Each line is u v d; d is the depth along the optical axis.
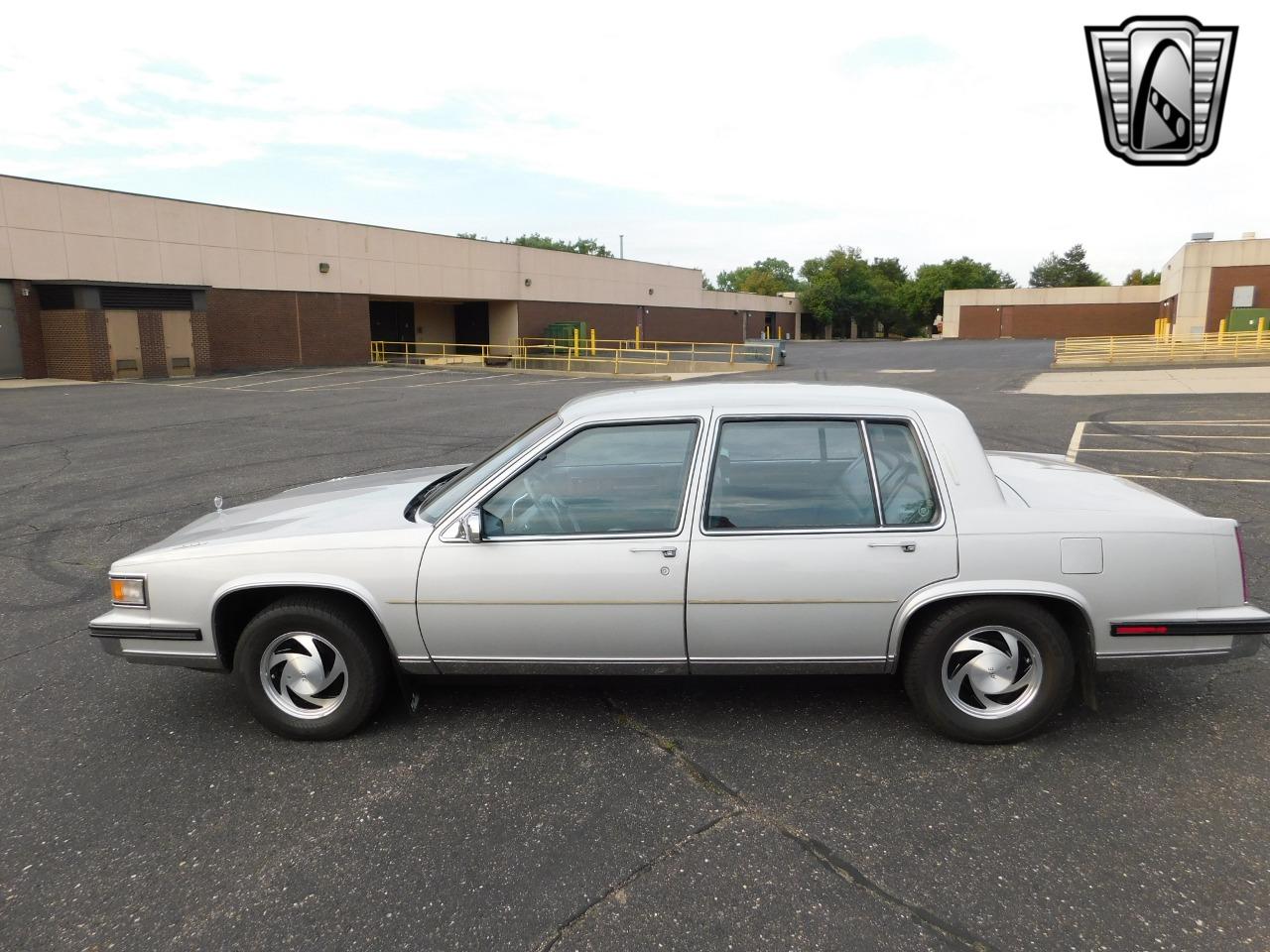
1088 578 3.43
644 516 3.58
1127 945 2.46
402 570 3.59
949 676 3.60
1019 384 23.52
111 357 25.70
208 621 3.70
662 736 3.77
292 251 32.50
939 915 2.60
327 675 3.76
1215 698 4.05
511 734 3.81
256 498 9.16
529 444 3.84
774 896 2.70
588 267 47.22
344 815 3.21
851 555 3.46
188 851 3.01
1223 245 42.66
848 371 31.61
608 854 2.93
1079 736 3.71
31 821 3.22
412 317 42.66
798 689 4.21
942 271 92.31
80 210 25.91
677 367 34.94
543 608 3.55
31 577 6.44
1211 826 3.03
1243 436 12.47
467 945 2.51
